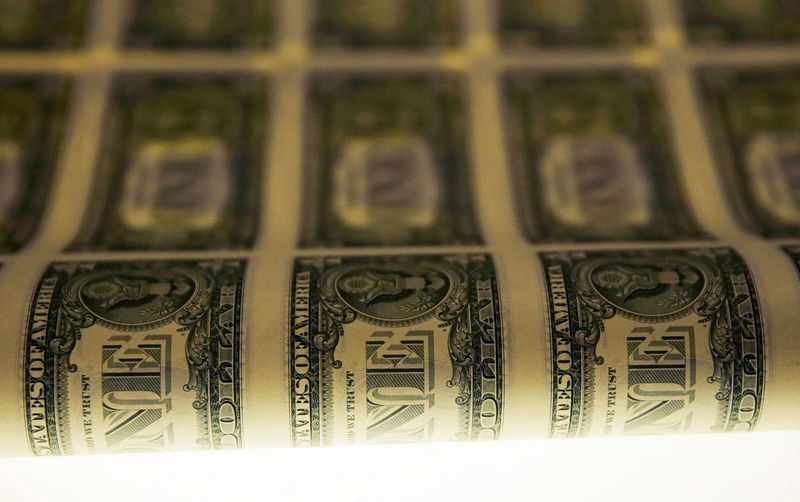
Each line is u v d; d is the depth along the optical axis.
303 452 0.54
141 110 0.59
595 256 0.54
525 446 0.55
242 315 0.52
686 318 0.52
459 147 0.58
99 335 0.52
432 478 0.54
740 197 0.57
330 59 0.60
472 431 0.53
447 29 0.61
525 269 0.53
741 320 0.52
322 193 0.57
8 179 0.57
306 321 0.52
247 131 0.58
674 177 0.58
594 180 0.57
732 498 0.54
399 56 0.60
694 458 0.54
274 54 0.60
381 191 0.57
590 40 0.61
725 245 0.54
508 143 0.58
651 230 0.56
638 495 0.54
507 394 0.52
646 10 0.61
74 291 0.52
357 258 0.54
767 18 0.61
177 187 0.57
